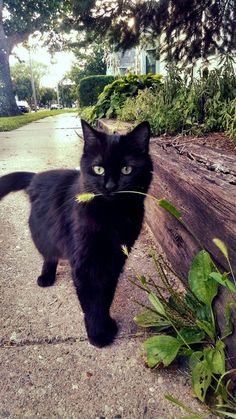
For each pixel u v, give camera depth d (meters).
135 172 0.37
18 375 0.30
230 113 0.66
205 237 0.33
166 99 0.82
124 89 1.26
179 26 1.10
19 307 0.40
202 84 0.76
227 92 0.74
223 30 1.08
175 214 0.28
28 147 1.47
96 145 0.37
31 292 0.43
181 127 0.72
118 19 1.13
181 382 0.29
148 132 0.37
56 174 0.45
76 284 0.36
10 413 0.26
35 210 0.44
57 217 0.40
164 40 1.16
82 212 0.35
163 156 0.49
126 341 0.35
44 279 0.45
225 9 1.04
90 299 0.36
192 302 0.34
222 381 0.27
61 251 0.41
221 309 0.30
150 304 0.40
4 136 1.91
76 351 0.33
